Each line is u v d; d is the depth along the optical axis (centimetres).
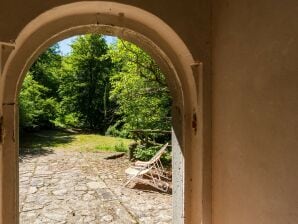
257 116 121
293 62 99
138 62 784
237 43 137
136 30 173
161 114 869
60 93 2117
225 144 150
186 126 181
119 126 1791
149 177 705
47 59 1991
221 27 153
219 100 157
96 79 2138
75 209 523
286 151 103
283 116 105
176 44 168
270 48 112
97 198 585
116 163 941
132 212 515
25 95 1499
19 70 159
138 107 873
